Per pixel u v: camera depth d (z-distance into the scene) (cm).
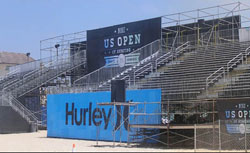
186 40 3572
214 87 2438
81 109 2878
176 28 3644
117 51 3762
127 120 2522
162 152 1844
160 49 3412
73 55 4256
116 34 3788
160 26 3469
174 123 2377
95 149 2044
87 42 4028
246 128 1958
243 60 2803
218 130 2075
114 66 3503
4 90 4325
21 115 3672
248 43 3069
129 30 3684
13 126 3600
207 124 2072
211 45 3284
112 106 2642
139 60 3438
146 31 3562
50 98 3142
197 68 2862
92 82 3384
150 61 3306
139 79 3030
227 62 2784
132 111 2494
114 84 2441
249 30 3225
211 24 3512
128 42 3684
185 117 2327
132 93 2519
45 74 4316
